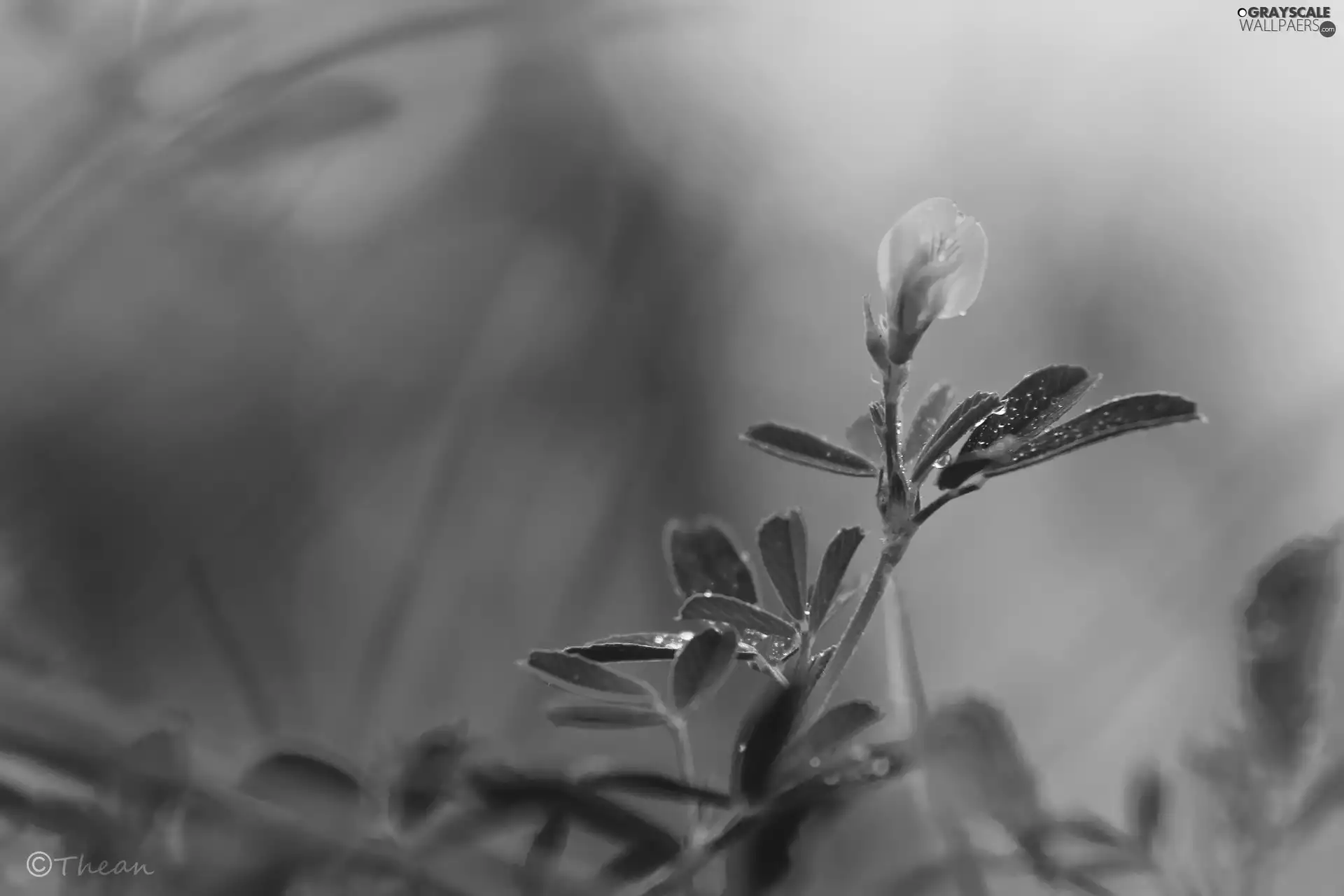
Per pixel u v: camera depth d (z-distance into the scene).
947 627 0.46
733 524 0.50
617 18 0.50
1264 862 0.26
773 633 0.26
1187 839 0.27
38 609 0.39
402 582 0.41
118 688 0.36
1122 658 0.39
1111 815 0.32
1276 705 0.26
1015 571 0.48
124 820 0.26
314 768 0.26
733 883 0.26
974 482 0.26
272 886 0.26
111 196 0.40
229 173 0.39
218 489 0.46
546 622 0.46
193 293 0.46
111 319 0.44
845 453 0.27
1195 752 0.27
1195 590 0.41
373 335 0.51
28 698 0.27
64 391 0.44
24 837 0.27
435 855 0.26
